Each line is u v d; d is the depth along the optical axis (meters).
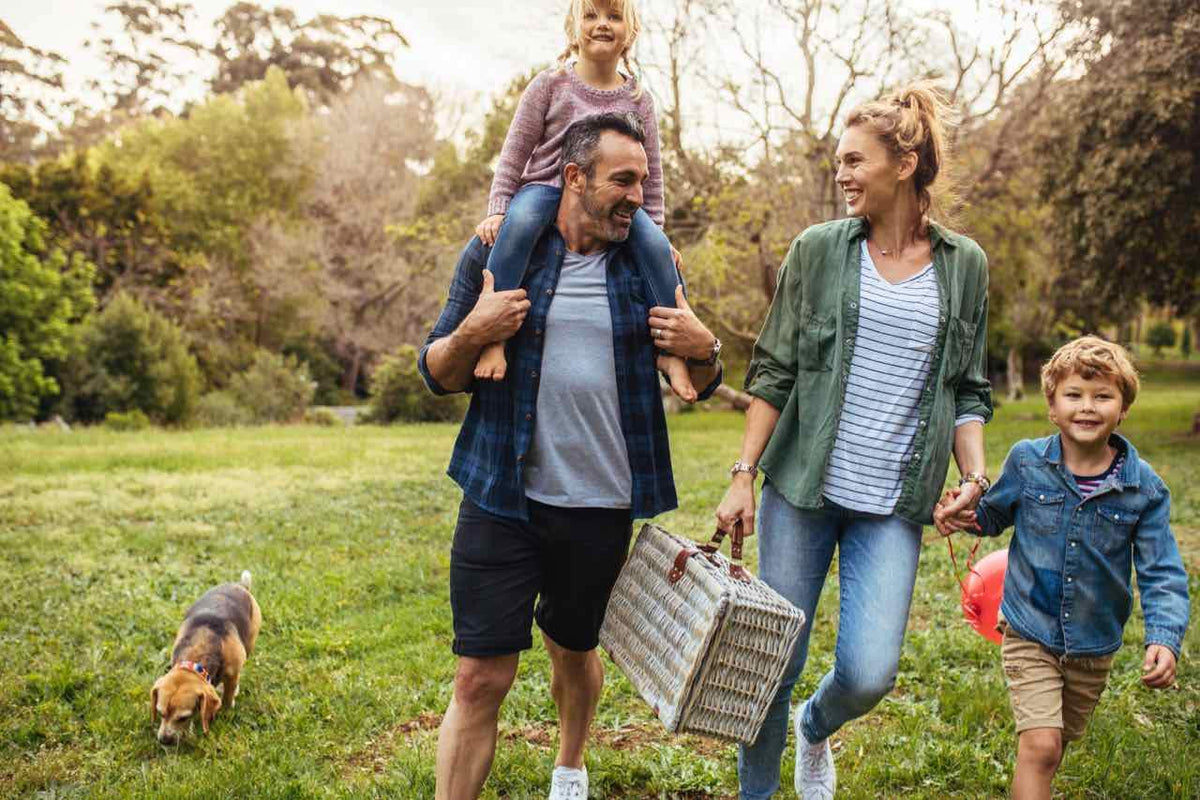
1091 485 2.89
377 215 35.91
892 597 2.88
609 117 2.73
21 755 3.95
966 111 13.97
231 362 33.72
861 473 2.92
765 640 2.48
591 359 2.80
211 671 4.30
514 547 2.80
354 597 6.25
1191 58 14.02
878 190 2.92
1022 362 40.50
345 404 36.75
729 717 2.50
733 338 15.94
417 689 4.54
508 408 2.81
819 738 3.21
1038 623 2.93
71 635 5.36
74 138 57.91
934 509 2.98
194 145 44.47
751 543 7.79
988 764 3.58
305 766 3.73
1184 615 2.76
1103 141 15.30
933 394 2.92
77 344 23.91
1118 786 3.40
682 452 14.70
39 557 7.26
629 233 2.93
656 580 2.76
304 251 36.31
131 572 6.94
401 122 37.97
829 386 2.94
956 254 2.98
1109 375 2.80
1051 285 21.91
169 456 13.78
